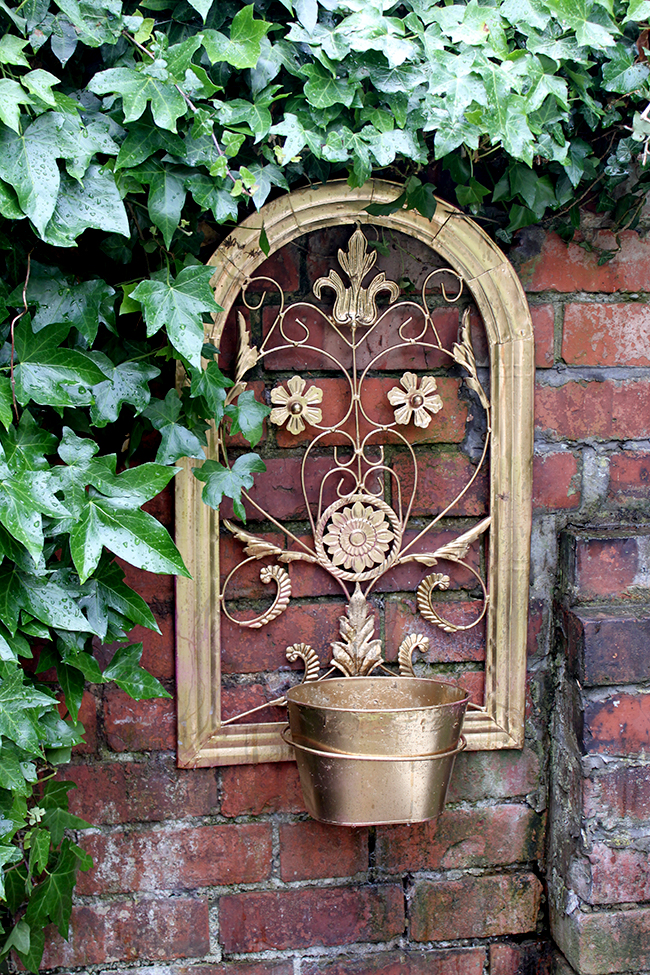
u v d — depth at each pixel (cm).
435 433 105
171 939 102
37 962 94
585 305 106
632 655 100
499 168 101
